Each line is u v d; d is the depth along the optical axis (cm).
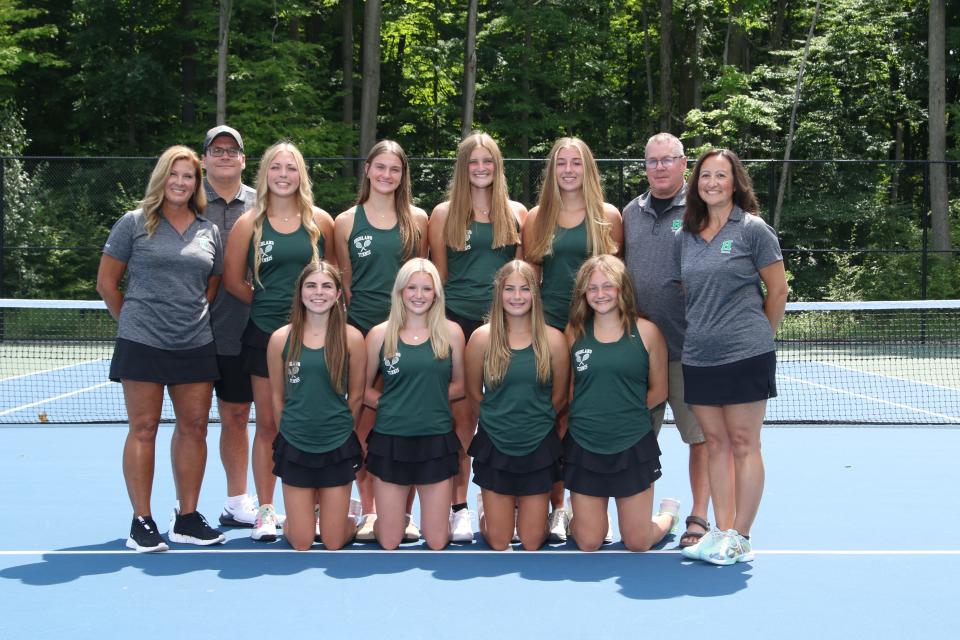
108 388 1268
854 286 1931
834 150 2850
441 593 450
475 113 3172
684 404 562
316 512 567
